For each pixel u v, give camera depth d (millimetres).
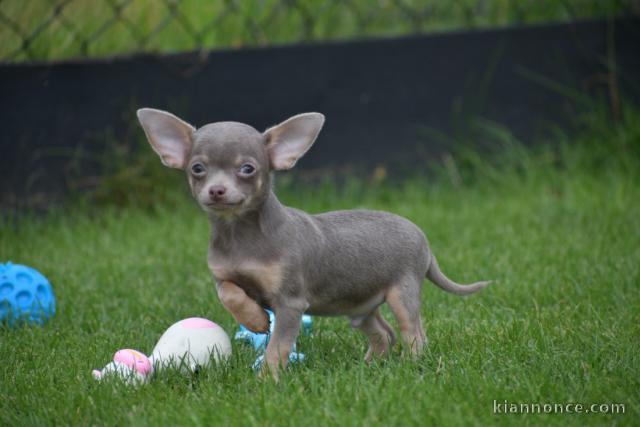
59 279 7102
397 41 10000
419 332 5383
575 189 9680
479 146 10430
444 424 4168
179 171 9625
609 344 5223
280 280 4848
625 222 8438
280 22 10484
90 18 9641
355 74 9930
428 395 4473
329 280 5137
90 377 4891
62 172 9141
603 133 10586
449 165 10312
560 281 6684
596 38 10547
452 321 5902
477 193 9906
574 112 10625
